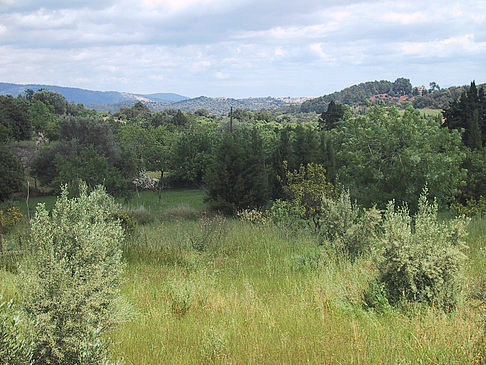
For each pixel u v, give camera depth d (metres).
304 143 26.86
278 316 5.83
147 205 35.84
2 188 35.94
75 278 4.22
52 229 4.65
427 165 18.75
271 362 4.16
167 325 5.53
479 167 25.67
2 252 10.43
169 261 12.47
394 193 18.75
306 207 17.27
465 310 5.41
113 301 4.79
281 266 11.22
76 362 3.77
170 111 106.69
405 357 4.02
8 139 46.78
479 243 12.77
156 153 50.03
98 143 44.50
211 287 7.75
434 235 6.89
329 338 4.70
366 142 19.45
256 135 28.36
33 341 3.56
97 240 4.80
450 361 3.92
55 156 40.06
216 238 14.70
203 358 4.34
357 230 10.48
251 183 26.42
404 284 6.45
